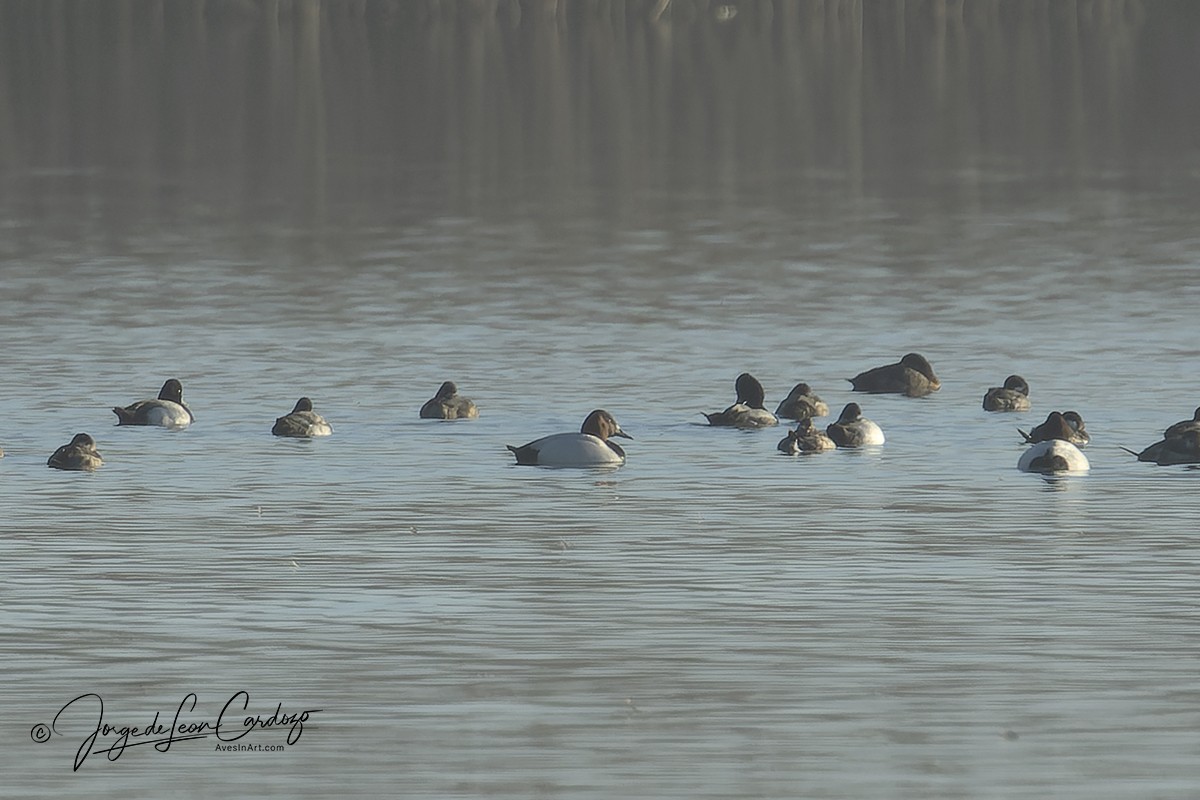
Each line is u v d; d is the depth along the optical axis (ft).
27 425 130.72
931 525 103.91
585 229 233.76
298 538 101.71
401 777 69.56
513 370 150.30
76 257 213.87
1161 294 185.37
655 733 73.41
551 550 99.14
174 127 351.67
